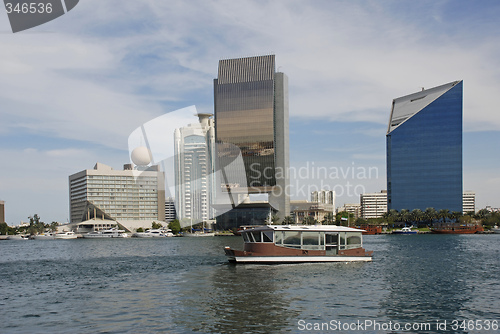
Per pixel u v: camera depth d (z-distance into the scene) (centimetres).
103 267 8231
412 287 5584
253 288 5459
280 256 7944
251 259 7969
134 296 5097
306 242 8081
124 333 3588
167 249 13688
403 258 9569
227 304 4566
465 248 13188
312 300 4753
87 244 19250
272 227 7962
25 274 7438
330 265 7762
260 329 3675
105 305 4644
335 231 8225
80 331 3675
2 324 3938
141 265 8394
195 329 3669
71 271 7725
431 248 13250
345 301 4719
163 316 4103
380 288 5494
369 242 17438
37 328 3788
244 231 8319
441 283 5925
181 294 5138
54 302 4869
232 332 3591
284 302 4653
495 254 10762
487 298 4938
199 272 7012
